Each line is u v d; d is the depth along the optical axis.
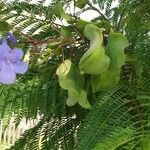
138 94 0.28
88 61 0.24
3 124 0.34
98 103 0.27
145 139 0.24
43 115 0.34
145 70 0.30
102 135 0.25
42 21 0.33
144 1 0.35
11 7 0.34
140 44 0.30
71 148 0.34
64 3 0.32
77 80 0.25
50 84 0.32
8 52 0.22
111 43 0.25
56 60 0.32
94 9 0.33
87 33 0.25
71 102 0.26
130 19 0.33
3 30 0.26
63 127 0.34
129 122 0.25
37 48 0.26
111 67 0.25
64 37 0.26
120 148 0.24
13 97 0.32
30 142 0.35
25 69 0.22
